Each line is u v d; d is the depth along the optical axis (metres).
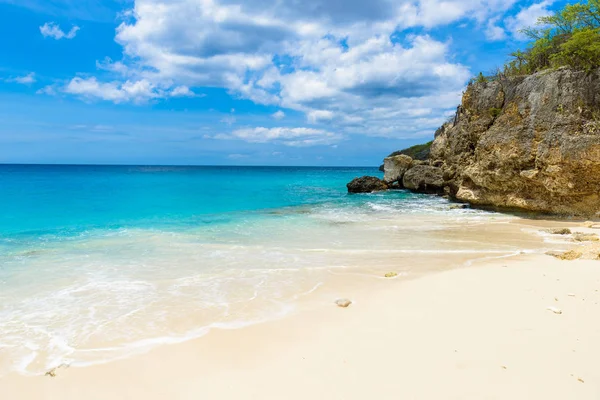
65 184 38.16
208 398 3.95
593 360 4.37
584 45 17.20
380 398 3.81
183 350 5.02
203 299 6.98
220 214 19.67
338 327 5.60
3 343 5.32
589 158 15.49
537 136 17.66
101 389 4.20
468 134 23.61
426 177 32.31
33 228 15.16
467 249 11.03
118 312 6.39
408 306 6.38
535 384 3.93
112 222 16.77
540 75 18.55
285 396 3.92
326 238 12.89
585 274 7.95
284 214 19.66
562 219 16.75
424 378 4.13
